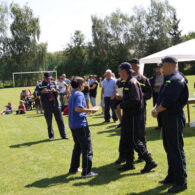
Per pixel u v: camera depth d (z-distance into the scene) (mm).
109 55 50156
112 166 4879
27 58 49156
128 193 3707
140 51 50406
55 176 4574
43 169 4988
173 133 3602
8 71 46875
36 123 10602
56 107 7312
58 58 52312
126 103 4234
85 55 53500
